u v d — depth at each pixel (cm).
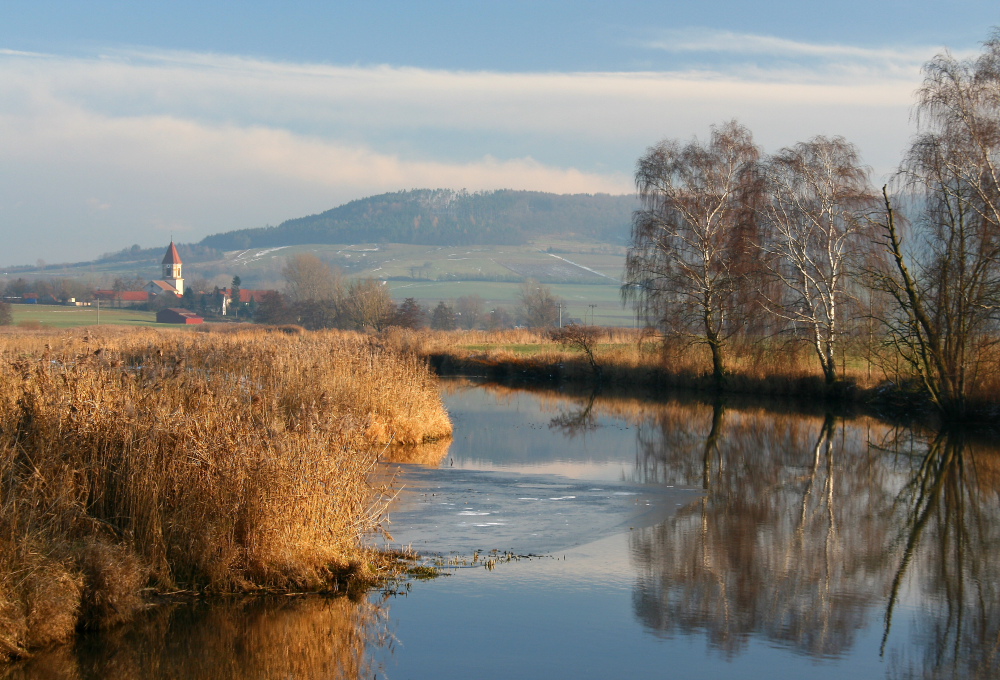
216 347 2109
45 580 841
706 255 4084
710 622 952
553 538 1268
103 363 1309
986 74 2667
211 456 1009
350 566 1049
